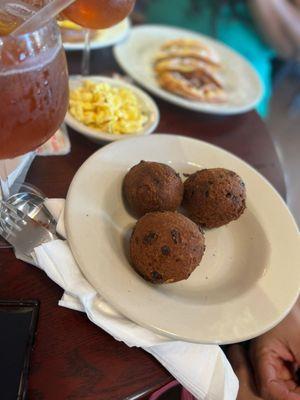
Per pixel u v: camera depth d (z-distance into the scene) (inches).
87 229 10.8
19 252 11.0
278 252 12.1
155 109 16.2
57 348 9.6
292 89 54.7
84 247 10.3
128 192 11.9
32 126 9.4
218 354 9.9
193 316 9.8
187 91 18.7
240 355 13.1
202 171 12.3
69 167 14.1
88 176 12.1
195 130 17.6
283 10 35.5
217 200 11.7
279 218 13.0
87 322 10.2
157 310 9.6
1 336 9.0
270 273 11.5
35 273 10.9
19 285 10.5
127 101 15.6
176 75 20.0
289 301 10.8
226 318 10.0
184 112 18.5
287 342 12.8
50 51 9.0
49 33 8.9
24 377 8.5
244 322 10.0
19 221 11.6
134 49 21.5
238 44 34.2
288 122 49.9
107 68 19.5
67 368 9.3
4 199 11.9
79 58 19.3
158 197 11.4
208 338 9.4
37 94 9.0
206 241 12.5
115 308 9.5
